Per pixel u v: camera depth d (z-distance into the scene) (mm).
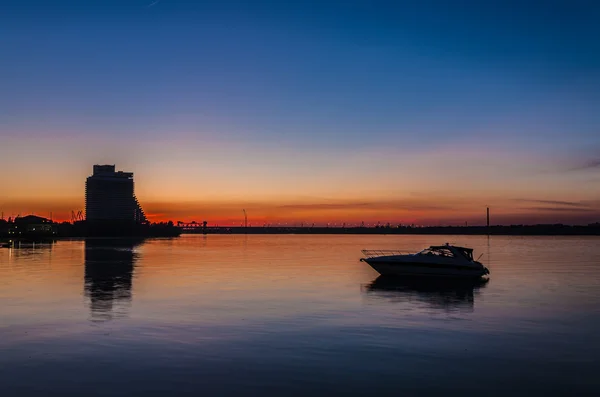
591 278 43281
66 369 15805
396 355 17562
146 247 118375
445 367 16266
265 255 80875
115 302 28297
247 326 22047
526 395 13922
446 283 38719
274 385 14484
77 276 42875
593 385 14742
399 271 42531
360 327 22016
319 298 30344
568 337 20438
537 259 71688
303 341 19438
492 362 16875
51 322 22656
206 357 17156
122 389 14086
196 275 44219
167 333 20625
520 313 25734
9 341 19203
